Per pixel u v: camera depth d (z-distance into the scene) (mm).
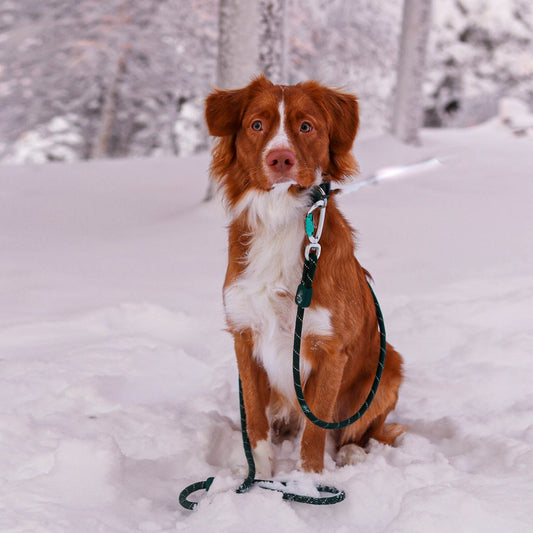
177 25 21031
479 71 28516
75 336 4609
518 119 19266
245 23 8539
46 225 8516
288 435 3416
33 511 2414
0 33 23484
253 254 2846
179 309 5129
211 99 2924
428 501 2348
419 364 4262
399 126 14820
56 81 21969
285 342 2885
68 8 22016
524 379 3941
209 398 3686
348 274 2879
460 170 11352
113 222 8742
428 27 14641
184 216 8461
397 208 8648
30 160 23469
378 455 3059
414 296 5336
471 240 6988
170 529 2395
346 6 19656
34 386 3732
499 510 2316
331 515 2533
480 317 4832
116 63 21156
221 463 3139
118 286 5723
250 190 2824
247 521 2404
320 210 2814
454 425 3406
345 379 3102
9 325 4680
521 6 28297
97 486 2596
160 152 24016
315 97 2844
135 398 3764
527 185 9953
